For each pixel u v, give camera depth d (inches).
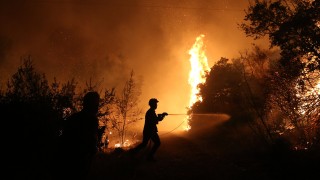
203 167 301.1
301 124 338.0
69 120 178.5
